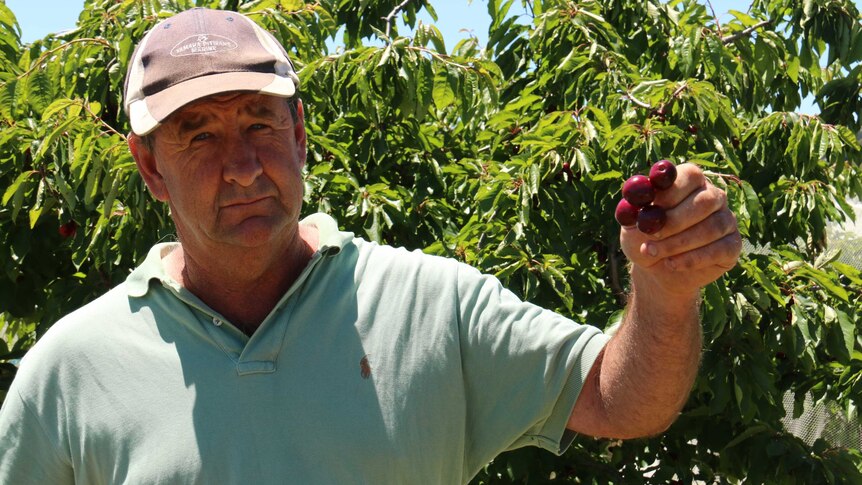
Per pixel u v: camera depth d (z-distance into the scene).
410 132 4.73
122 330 1.65
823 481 4.26
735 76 4.91
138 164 1.81
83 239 4.30
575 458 4.43
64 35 4.79
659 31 5.39
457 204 4.77
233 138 1.61
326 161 4.51
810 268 3.98
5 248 4.52
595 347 1.61
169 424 1.58
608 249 4.20
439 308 1.63
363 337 1.61
